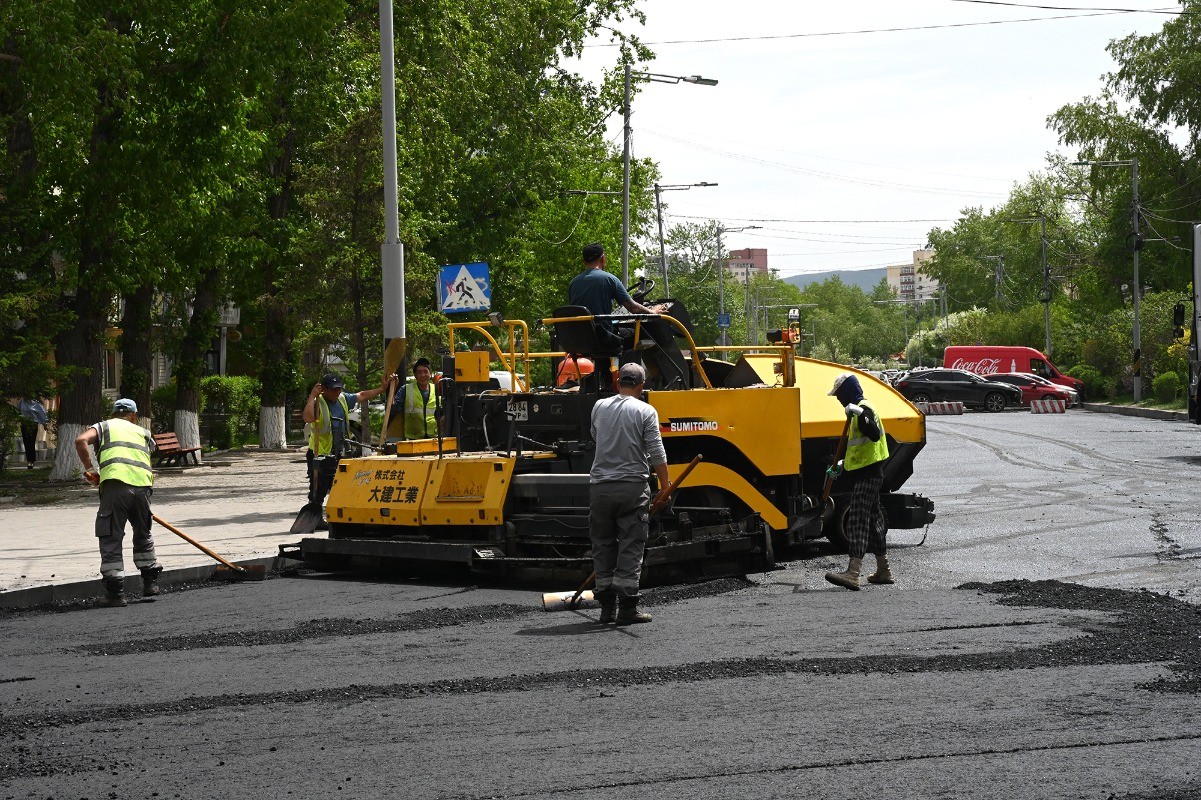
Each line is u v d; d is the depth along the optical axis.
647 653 8.17
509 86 36.88
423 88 27.95
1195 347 26.48
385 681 7.54
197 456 30.80
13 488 23.59
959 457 26.81
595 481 9.41
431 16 28.58
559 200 53.09
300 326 20.44
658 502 9.61
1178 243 61.47
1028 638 8.31
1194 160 60.12
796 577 11.65
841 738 6.05
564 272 54.72
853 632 8.70
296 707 6.95
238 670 8.00
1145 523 14.89
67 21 22.19
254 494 21.41
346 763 5.85
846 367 14.26
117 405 11.57
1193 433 33.25
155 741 6.32
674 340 12.30
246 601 10.98
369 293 20.06
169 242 26.84
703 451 12.21
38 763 5.98
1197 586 10.54
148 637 9.34
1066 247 93.31
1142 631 8.42
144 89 24.28
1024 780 5.37
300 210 30.58
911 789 5.28
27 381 22.95
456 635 9.01
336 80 28.23
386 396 16.09
